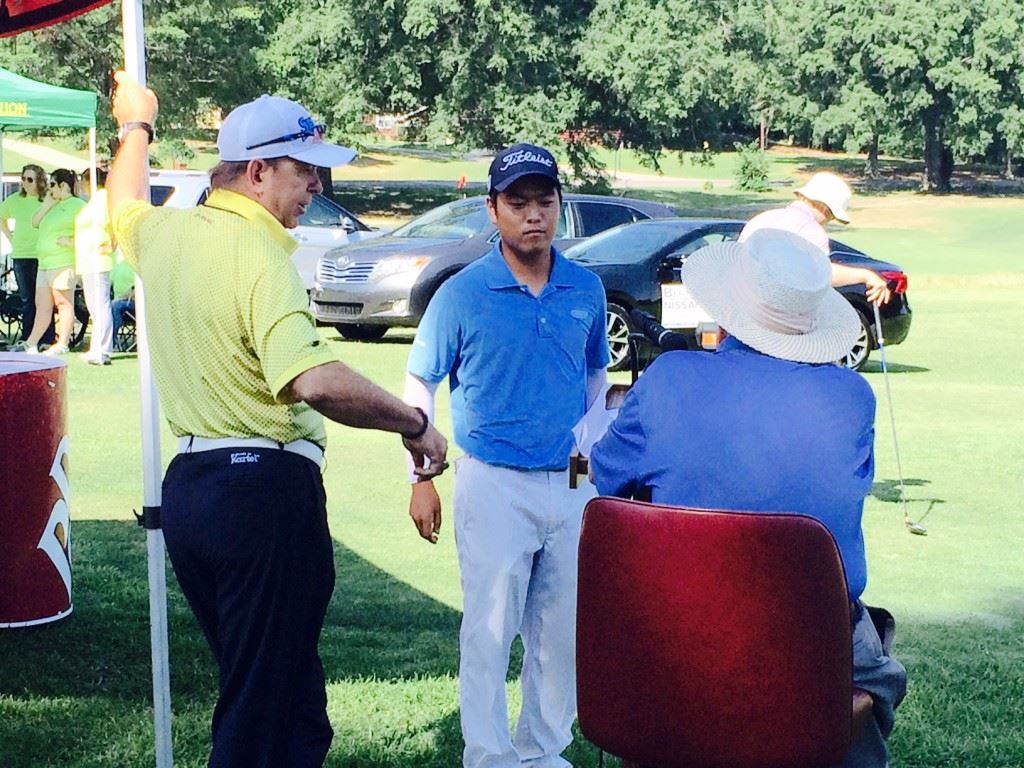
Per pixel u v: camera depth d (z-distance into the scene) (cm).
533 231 401
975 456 1003
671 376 327
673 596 299
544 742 422
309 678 368
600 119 4662
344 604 623
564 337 408
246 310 334
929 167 6109
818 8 5997
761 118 7338
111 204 377
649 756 307
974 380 1400
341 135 4359
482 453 406
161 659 400
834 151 8188
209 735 458
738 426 318
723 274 335
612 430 335
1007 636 593
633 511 302
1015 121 5744
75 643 556
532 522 408
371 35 4269
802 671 297
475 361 405
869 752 338
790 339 325
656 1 4450
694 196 5306
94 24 3509
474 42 4312
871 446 324
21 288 1559
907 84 5919
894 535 780
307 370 327
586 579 311
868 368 1489
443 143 4459
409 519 797
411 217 4412
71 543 711
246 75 3834
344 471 926
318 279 1653
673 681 302
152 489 398
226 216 344
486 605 406
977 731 476
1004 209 5219
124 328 1562
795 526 293
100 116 3606
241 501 339
